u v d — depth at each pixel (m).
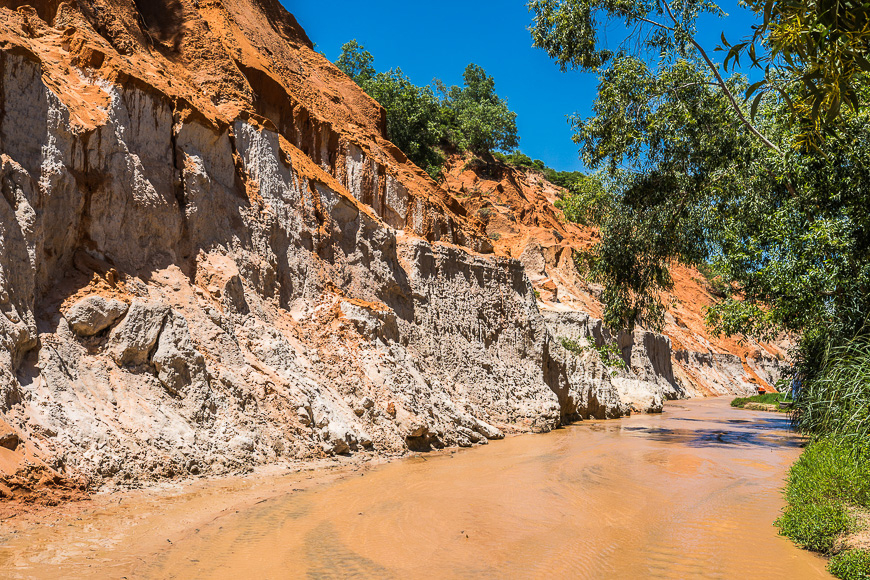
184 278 13.85
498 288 26.12
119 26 16.47
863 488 8.63
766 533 8.84
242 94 19.47
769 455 17.09
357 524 8.51
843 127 14.39
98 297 11.27
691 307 75.69
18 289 10.08
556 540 8.19
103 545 6.96
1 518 7.43
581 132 21.92
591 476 13.01
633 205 22.70
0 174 10.23
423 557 7.26
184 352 11.84
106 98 13.20
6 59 10.90
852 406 10.02
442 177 55.91
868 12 5.38
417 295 21.95
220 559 6.82
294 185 19.02
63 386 9.90
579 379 29.14
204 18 22.14
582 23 21.25
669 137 20.33
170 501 9.00
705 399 54.78
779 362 82.00
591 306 48.09
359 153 23.31
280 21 29.16
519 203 62.94
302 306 17.30
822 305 15.81
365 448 14.51
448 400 18.86
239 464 11.27
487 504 10.09
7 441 8.34
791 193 18.22
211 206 15.38
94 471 9.16
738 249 20.00
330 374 15.48
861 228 15.38
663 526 9.13
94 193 12.45
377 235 21.22
